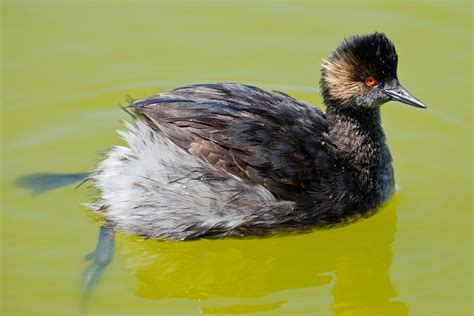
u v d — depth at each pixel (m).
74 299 10.80
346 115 12.08
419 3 16.78
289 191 11.47
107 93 14.88
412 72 15.30
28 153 13.48
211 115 11.33
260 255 11.91
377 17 16.53
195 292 11.31
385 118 14.56
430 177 13.16
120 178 11.49
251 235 11.70
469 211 12.40
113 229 11.68
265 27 16.41
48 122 14.21
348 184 11.87
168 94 11.71
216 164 11.24
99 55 15.69
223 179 11.27
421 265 11.45
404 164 13.46
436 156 13.62
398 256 11.66
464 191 12.81
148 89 14.98
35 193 12.64
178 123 11.24
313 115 12.20
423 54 15.66
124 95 14.84
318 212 11.71
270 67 15.47
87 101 14.71
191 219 11.36
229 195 11.30
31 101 14.63
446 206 12.52
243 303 11.03
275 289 11.43
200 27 16.45
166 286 11.42
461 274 11.24
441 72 15.29
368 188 12.10
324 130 12.15
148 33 16.28
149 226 11.46
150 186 11.31
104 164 11.78
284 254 11.96
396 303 10.99
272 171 11.32
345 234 12.20
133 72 15.30
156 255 11.74
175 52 15.84
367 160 12.13
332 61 12.08
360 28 16.20
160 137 11.31
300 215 11.61
